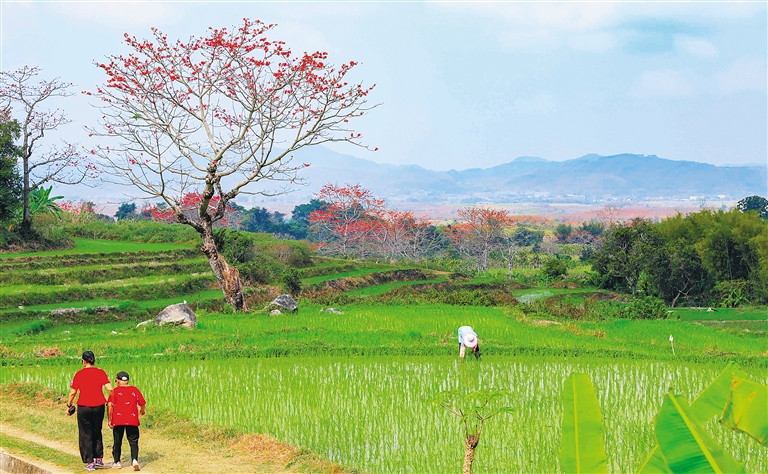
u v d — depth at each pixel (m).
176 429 12.17
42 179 42.22
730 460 3.76
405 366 17.31
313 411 12.88
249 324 24.38
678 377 15.94
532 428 11.56
